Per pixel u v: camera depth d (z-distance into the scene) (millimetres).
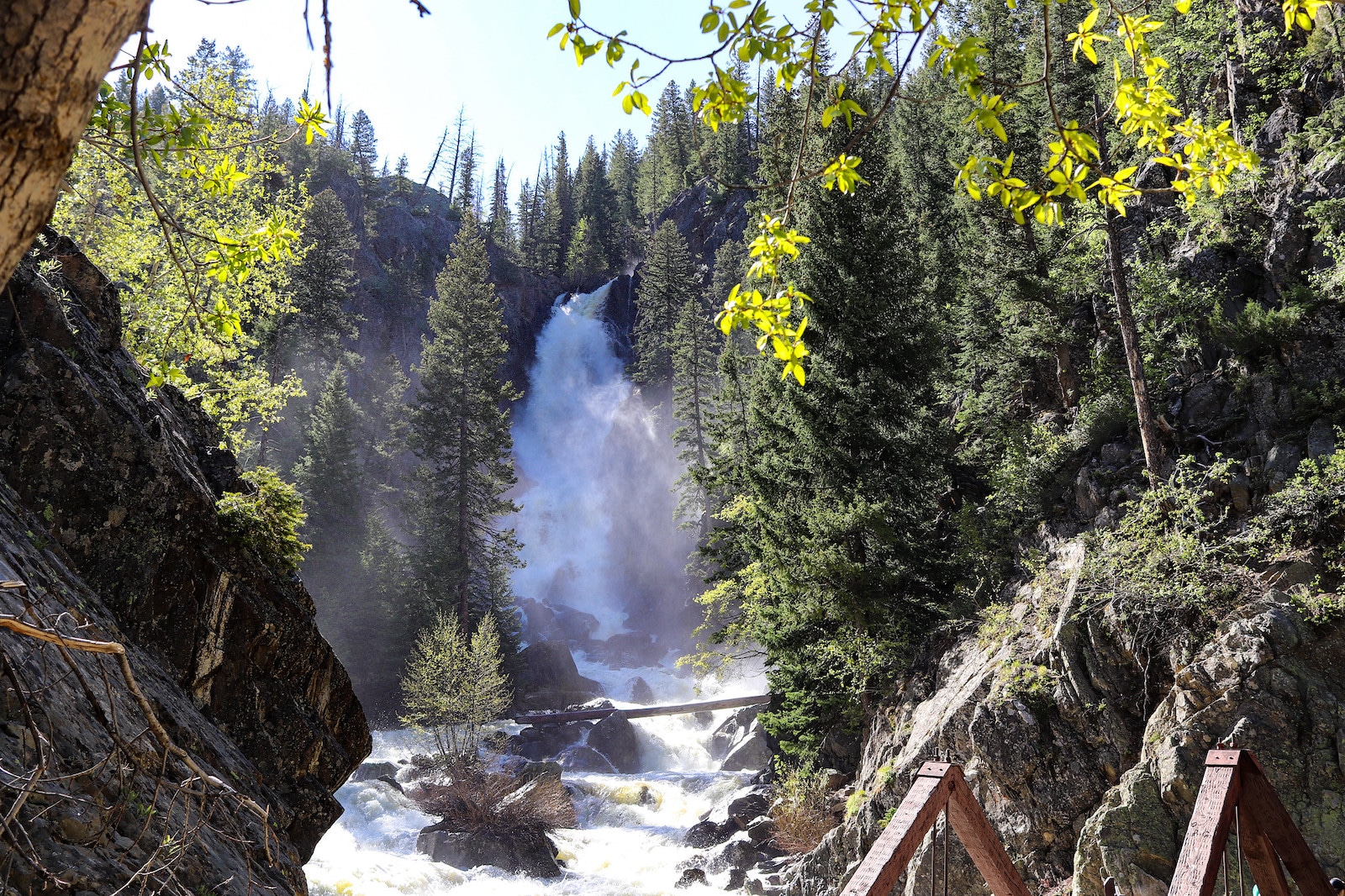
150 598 7289
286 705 8383
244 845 3221
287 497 9258
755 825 24297
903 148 43844
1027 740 15969
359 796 29000
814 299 24766
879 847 2902
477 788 27406
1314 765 13102
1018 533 22875
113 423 7363
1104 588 16766
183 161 4539
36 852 3244
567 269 111812
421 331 89562
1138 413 19438
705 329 65125
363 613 47688
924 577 23547
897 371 25344
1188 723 14031
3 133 1295
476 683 34594
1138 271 23609
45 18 1297
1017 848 15594
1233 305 21391
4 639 4375
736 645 29469
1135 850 13289
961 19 34031
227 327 5156
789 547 23797
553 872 24266
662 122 121312
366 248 90938
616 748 42000
